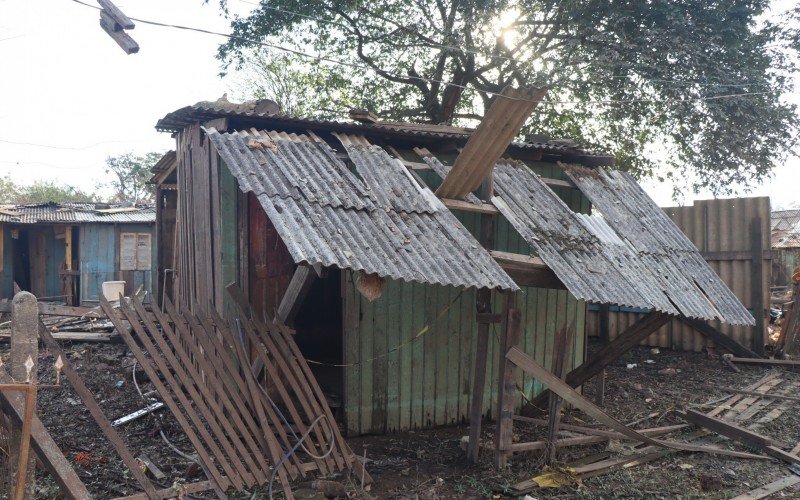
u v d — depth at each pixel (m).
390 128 6.72
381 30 16.42
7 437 3.48
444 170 6.41
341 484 4.99
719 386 9.14
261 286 6.60
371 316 6.87
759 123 13.30
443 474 5.72
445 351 7.37
